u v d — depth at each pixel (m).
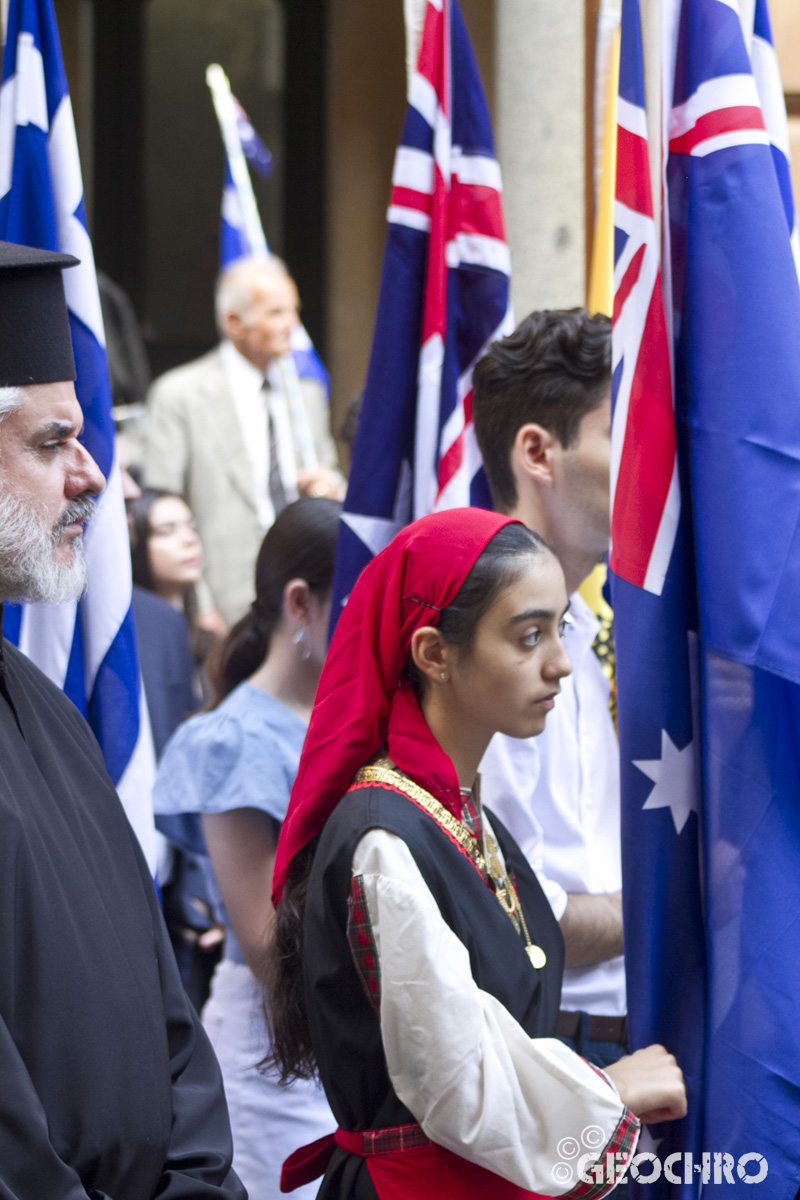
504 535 3.21
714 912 3.39
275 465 10.72
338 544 4.37
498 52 7.96
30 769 3.12
